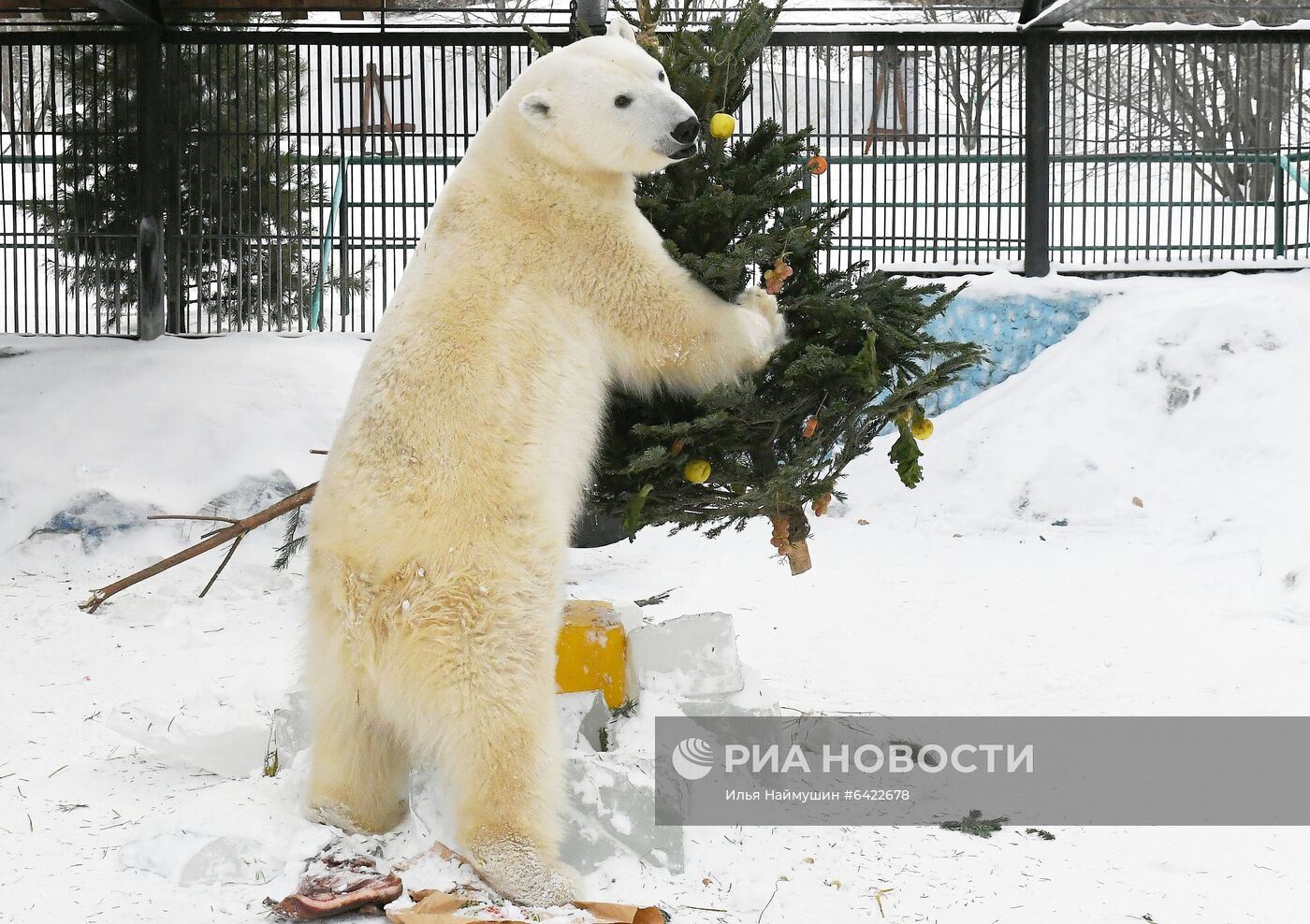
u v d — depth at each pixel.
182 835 3.68
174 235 11.65
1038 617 7.18
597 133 3.65
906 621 7.14
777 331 3.89
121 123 11.70
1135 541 9.20
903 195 14.00
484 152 3.88
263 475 9.09
